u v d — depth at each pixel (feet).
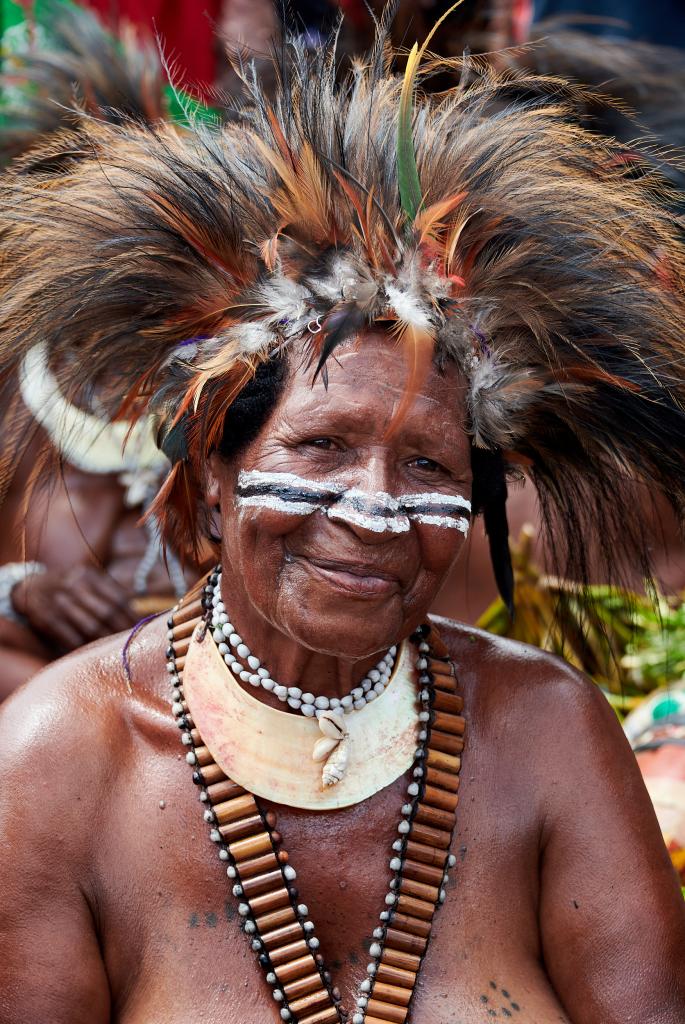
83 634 16.37
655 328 8.86
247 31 18.62
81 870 8.12
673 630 14.03
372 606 7.84
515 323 8.54
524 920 8.48
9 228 9.18
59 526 16.39
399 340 7.82
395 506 7.77
